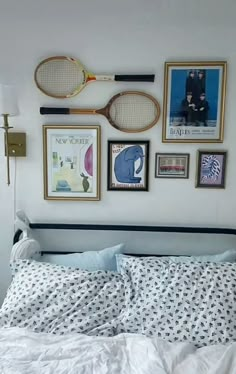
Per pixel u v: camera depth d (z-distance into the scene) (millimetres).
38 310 1574
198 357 1343
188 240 1991
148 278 1645
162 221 1995
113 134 1946
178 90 1884
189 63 1857
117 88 1914
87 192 1986
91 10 1865
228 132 1908
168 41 1866
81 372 1244
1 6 1874
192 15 1842
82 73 1893
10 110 1769
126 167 1960
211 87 1872
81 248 2031
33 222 2029
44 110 1914
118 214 2002
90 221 2016
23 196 2014
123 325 1543
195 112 1895
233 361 1295
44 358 1319
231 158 1926
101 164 1966
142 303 1580
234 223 1971
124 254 1905
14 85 1882
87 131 1934
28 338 1427
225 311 1507
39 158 1977
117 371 1260
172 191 1971
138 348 1379
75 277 1646
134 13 1858
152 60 1882
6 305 1611
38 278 1658
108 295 1620
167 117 1905
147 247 2008
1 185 2010
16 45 1902
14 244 1927
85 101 1927
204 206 1972
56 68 1902
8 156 1938
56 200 2004
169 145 1935
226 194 1957
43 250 2031
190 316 1514
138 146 1940
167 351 1363
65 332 1511
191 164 1942
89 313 1569
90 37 1885
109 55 1891
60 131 1937
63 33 1889
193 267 1650
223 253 1898
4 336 1438
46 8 1872
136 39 1874
